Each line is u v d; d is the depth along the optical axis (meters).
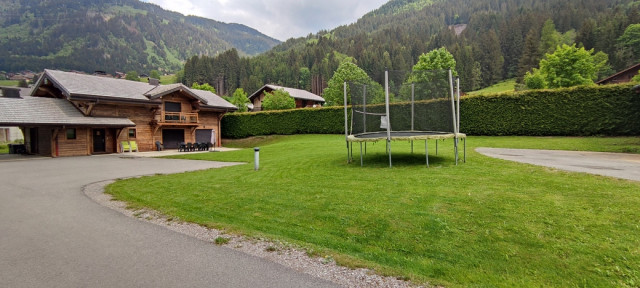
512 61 70.44
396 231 4.02
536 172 6.71
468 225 4.00
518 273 2.98
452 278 2.92
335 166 9.20
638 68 32.84
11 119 15.99
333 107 26.50
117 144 21.47
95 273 3.09
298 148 16.52
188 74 83.81
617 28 57.19
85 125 18.50
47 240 4.01
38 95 22.12
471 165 8.12
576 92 17.55
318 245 3.76
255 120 29.94
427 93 10.77
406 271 3.06
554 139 16.94
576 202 4.49
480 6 158.00
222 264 3.26
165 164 12.88
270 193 6.22
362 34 124.81
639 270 2.87
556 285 2.77
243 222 4.66
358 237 3.96
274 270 3.11
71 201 6.17
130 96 21.83
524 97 19.08
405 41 101.19
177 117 25.34
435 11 174.25
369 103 11.21
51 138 18.17
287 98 39.22
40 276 3.04
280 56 110.25
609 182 5.51
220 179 8.12
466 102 20.91
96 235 4.18
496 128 19.94
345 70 39.38
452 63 37.88
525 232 3.69
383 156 10.80
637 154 11.05
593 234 3.54
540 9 97.00
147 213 5.23
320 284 2.83
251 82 80.19
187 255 3.50
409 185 6.12
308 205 5.25
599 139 15.80
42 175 9.83
